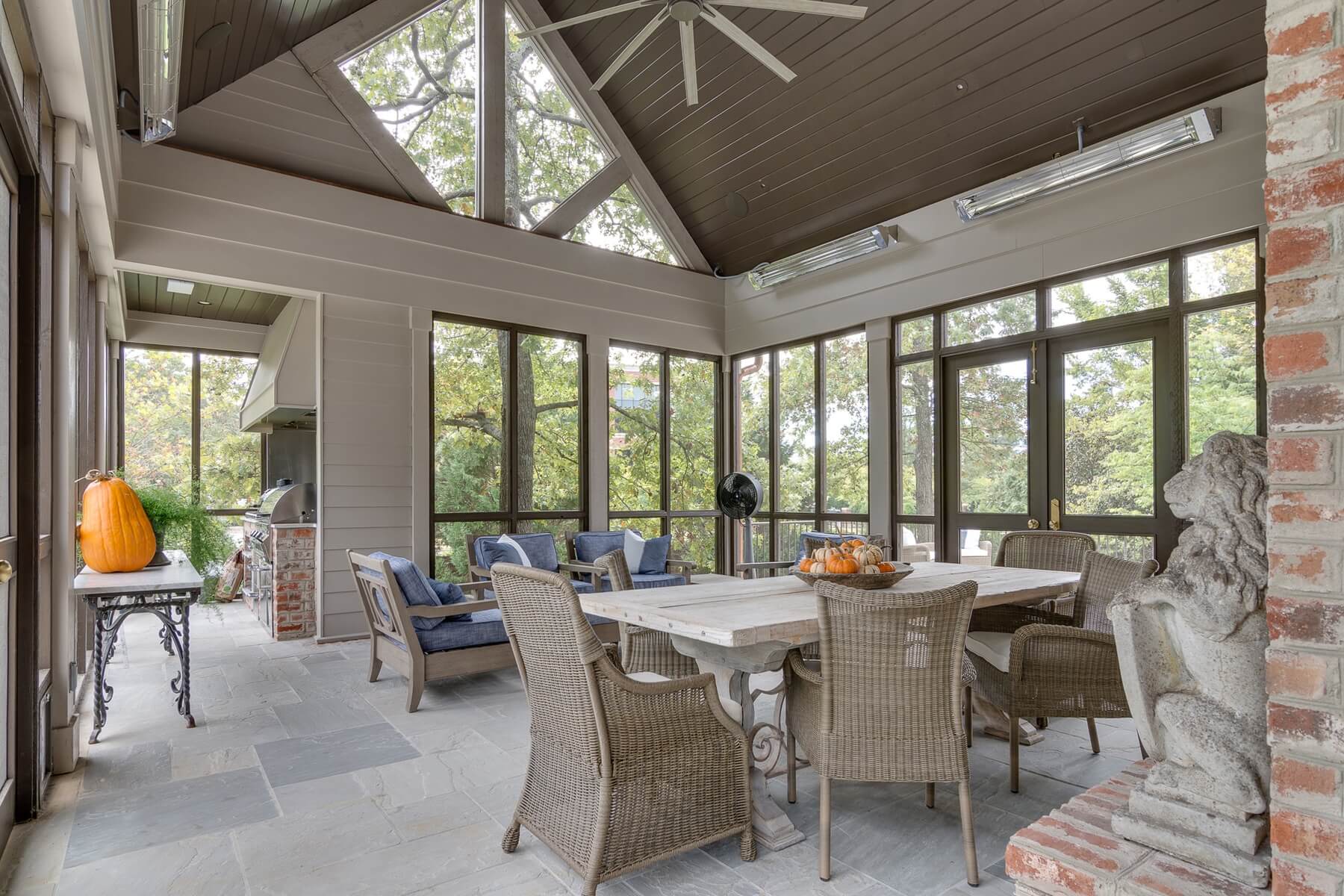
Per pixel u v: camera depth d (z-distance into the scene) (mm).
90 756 3096
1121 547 4762
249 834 2396
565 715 2107
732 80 5973
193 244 4887
